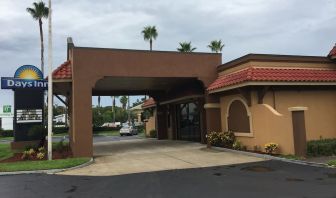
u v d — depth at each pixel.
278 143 15.79
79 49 18.22
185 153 18.42
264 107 16.52
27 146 21.30
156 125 32.09
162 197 9.12
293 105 17.83
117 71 18.80
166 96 28.22
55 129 59.19
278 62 18.42
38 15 53.81
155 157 17.45
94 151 21.47
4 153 21.02
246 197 8.78
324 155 15.31
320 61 19.33
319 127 18.30
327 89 18.88
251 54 17.83
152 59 19.55
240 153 17.22
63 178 12.44
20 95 22.55
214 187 10.05
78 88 18.03
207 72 20.59
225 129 20.08
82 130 17.88
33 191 10.36
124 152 20.25
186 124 26.14
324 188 9.36
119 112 95.88
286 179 10.80
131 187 10.52
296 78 17.12
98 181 11.69
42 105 22.84
